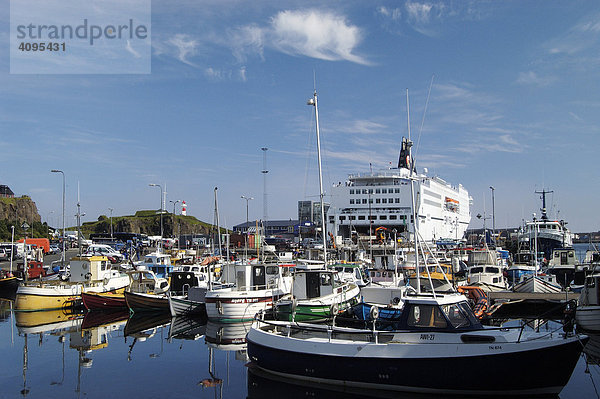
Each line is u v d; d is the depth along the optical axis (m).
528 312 35.78
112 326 32.28
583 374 19.66
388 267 47.44
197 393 18.19
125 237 146.62
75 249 109.88
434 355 16.38
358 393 17.20
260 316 22.62
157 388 18.86
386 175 113.69
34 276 53.03
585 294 27.25
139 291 39.88
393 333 17.69
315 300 29.09
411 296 18.50
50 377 20.48
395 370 16.81
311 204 164.12
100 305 37.94
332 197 112.31
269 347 19.38
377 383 17.12
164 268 45.50
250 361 20.64
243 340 27.20
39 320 34.66
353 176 114.94
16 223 142.75
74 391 18.64
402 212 107.25
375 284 37.19
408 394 16.77
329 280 31.23
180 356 23.92
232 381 19.59
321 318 28.94
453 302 17.81
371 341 18.19
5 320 34.66
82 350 25.38
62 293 38.12
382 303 27.52
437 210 119.88
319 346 18.12
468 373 16.06
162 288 41.38
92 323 33.47
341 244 86.38
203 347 25.83
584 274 41.12
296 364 18.59
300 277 30.86
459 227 143.75
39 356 24.06
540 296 34.03
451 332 17.00
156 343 26.95
